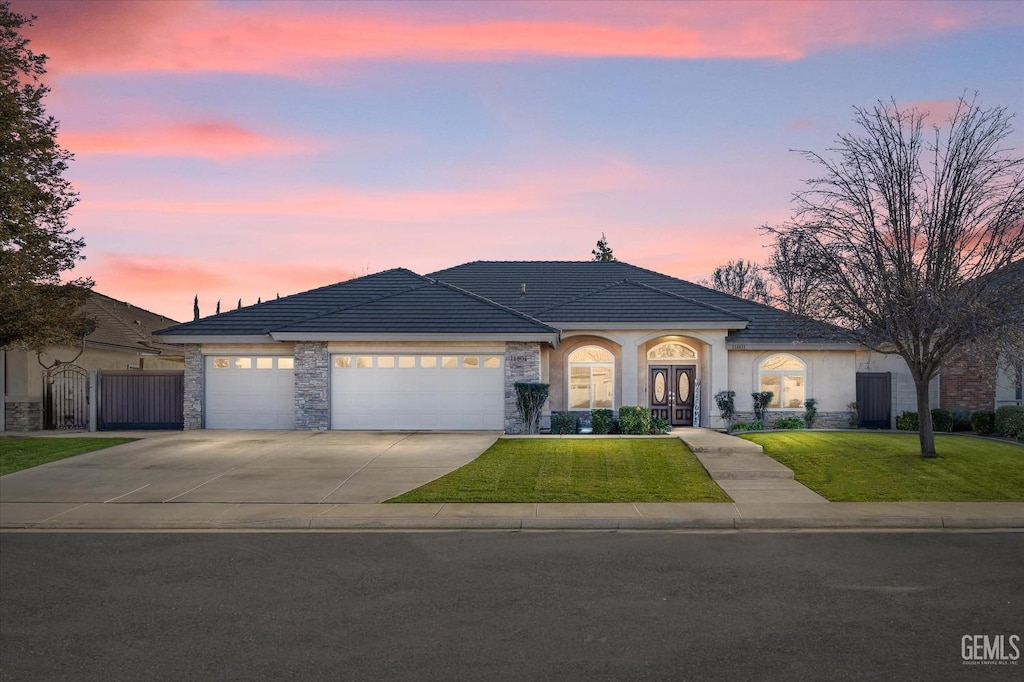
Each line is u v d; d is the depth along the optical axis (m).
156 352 31.75
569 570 8.70
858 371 25.48
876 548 9.80
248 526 11.20
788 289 17.52
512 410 21.34
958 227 15.13
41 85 21.31
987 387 23.23
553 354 24.98
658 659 6.02
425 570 8.73
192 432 21.42
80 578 8.46
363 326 21.36
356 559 9.25
